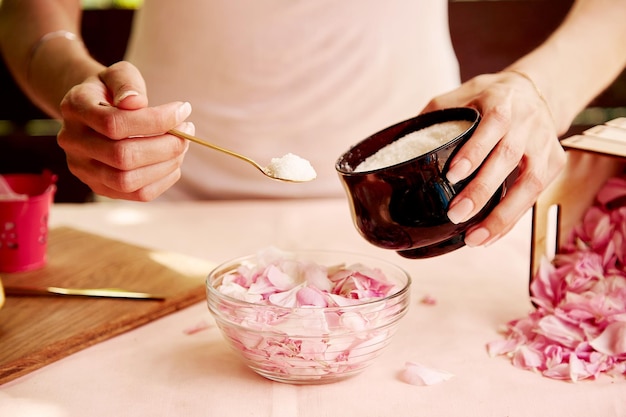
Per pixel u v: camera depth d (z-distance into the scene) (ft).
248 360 2.13
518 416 2.01
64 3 3.39
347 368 2.10
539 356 2.23
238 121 3.79
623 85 5.60
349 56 3.74
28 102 5.67
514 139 2.14
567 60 2.73
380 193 2.06
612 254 2.44
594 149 2.33
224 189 3.90
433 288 2.69
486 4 5.44
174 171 2.36
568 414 2.02
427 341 2.35
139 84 2.31
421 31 3.82
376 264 2.35
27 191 3.10
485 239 2.20
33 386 2.18
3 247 2.83
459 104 2.45
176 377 2.20
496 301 2.58
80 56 2.90
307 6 3.65
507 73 2.53
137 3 5.60
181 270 2.85
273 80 3.75
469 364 2.23
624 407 2.04
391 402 2.06
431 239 2.12
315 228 3.29
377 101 3.83
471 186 2.07
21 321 2.46
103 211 3.66
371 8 3.69
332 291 2.23
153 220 3.48
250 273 2.27
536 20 5.44
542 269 2.45
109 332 2.42
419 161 2.02
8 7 3.34
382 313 2.07
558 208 2.51
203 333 2.45
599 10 2.87
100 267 2.89
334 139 3.84
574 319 2.29
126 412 2.06
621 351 2.17
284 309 2.02
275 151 3.85
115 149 2.19
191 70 3.76
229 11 3.66
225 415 2.03
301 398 2.08
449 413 2.02
